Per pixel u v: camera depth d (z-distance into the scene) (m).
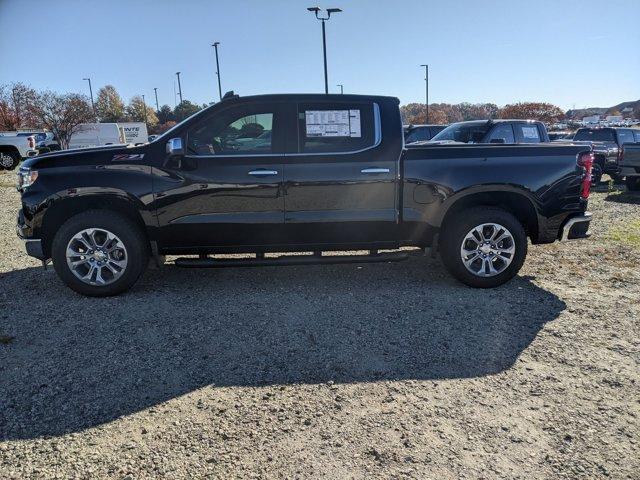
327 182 4.92
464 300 4.88
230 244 5.02
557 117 55.62
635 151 12.63
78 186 4.78
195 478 2.45
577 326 4.23
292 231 5.00
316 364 3.61
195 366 3.58
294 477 2.46
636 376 3.40
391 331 4.16
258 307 4.71
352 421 2.91
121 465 2.55
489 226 5.09
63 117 34.91
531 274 5.75
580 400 3.12
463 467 2.52
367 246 5.14
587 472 2.49
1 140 21.39
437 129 16.31
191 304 4.80
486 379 3.38
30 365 3.59
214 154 4.91
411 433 2.79
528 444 2.70
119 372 3.49
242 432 2.81
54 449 2.67
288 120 4.95
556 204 5.14
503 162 5.05
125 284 4.95
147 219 4.87
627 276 5.61
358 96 5.04
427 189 5.00
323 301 4.87
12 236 8.09
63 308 4.71
